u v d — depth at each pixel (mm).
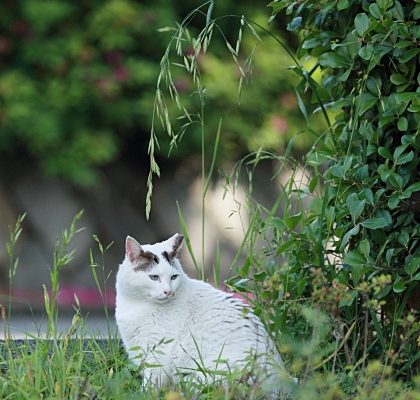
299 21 11398
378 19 10406
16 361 10055
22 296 28219
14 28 29641
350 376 9312
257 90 30922
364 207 10656
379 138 10828
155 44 30516
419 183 10266
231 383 8945
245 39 31250
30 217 29672
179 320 10609
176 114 29719
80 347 10320
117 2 29781
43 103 29156
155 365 10008
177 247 11148
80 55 29562
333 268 10797
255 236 11438
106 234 30547
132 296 10844
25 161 30000
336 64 10719
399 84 10484
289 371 9945
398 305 10727
